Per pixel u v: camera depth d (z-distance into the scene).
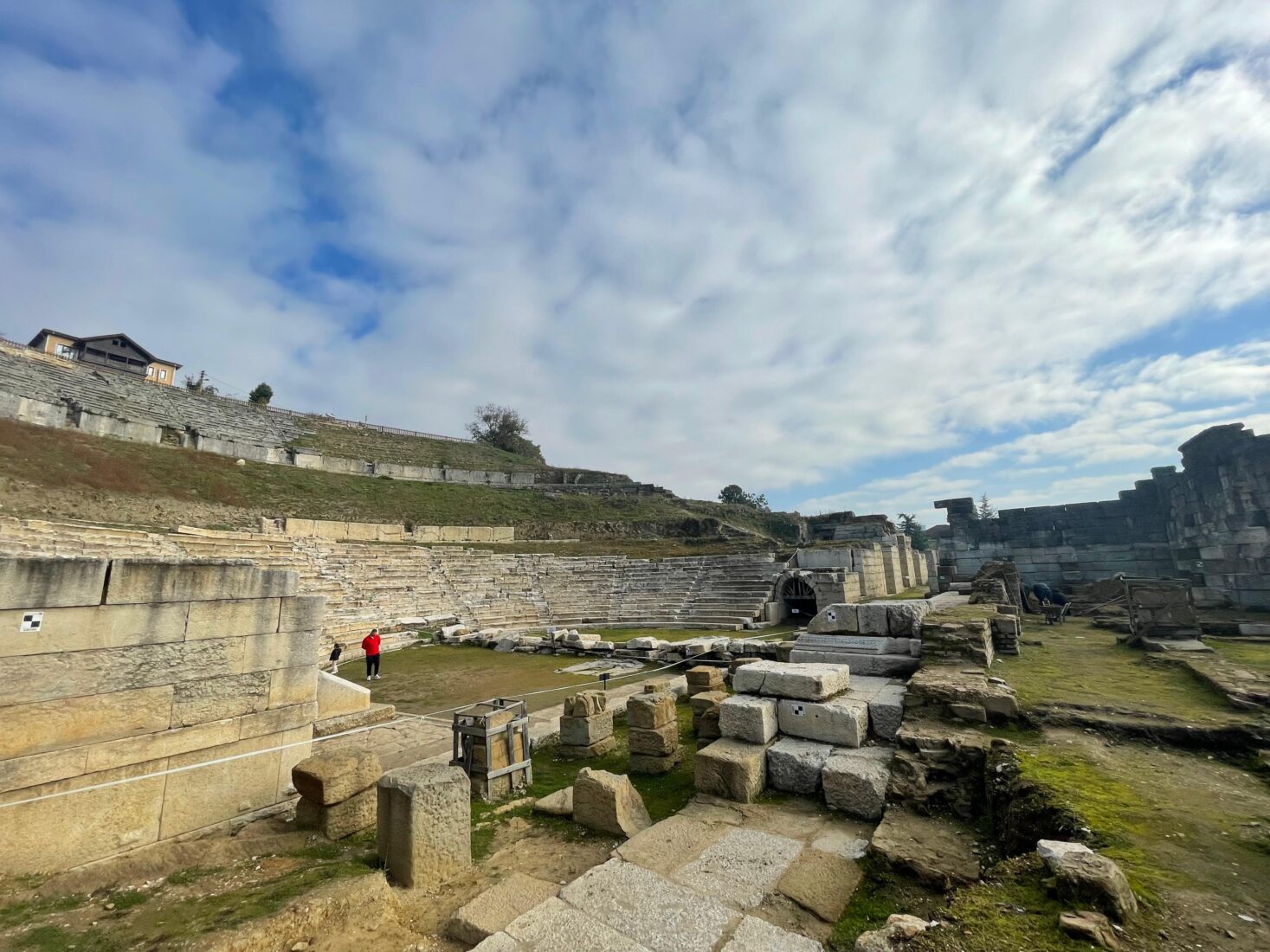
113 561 5.40
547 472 60.19
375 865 4.77
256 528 29.06
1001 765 4.99
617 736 9.30
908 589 30.98
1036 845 4.04
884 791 5.37
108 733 5.25
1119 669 8.37
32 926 3.69
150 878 4.55
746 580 24.62
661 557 31.88
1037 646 10.59
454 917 4.03
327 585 23.58
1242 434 13.38
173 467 31.98
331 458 45.75
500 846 5.38
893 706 6.54
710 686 9.73
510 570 31.08
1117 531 19.20
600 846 5.21
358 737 9.25
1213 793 4.45
